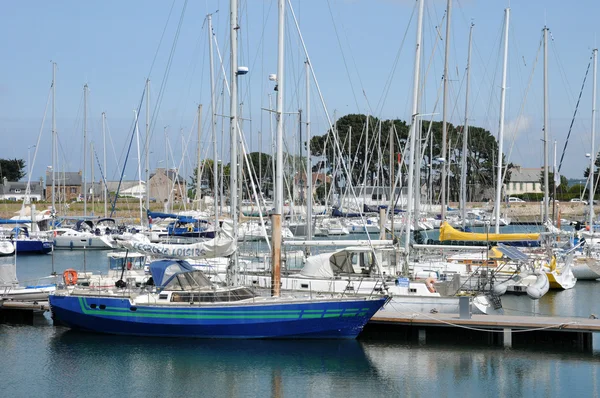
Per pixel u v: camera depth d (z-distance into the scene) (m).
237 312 26.72
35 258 58.66
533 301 36.50
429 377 24.06
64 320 28.56
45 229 69.94
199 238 57.94
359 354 26.34
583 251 47.75
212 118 48.56
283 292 30.08
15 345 27.50
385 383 23.56
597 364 25.38
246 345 26.86
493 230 57.12
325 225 69.06
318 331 26.95
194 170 83.94
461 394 22.62
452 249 34.34
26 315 31.28
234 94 28.92
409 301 29.70
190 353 26.22
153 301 27.38
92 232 67.25
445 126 48.25
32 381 23.75
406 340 28.16
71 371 24.61
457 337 28.12
